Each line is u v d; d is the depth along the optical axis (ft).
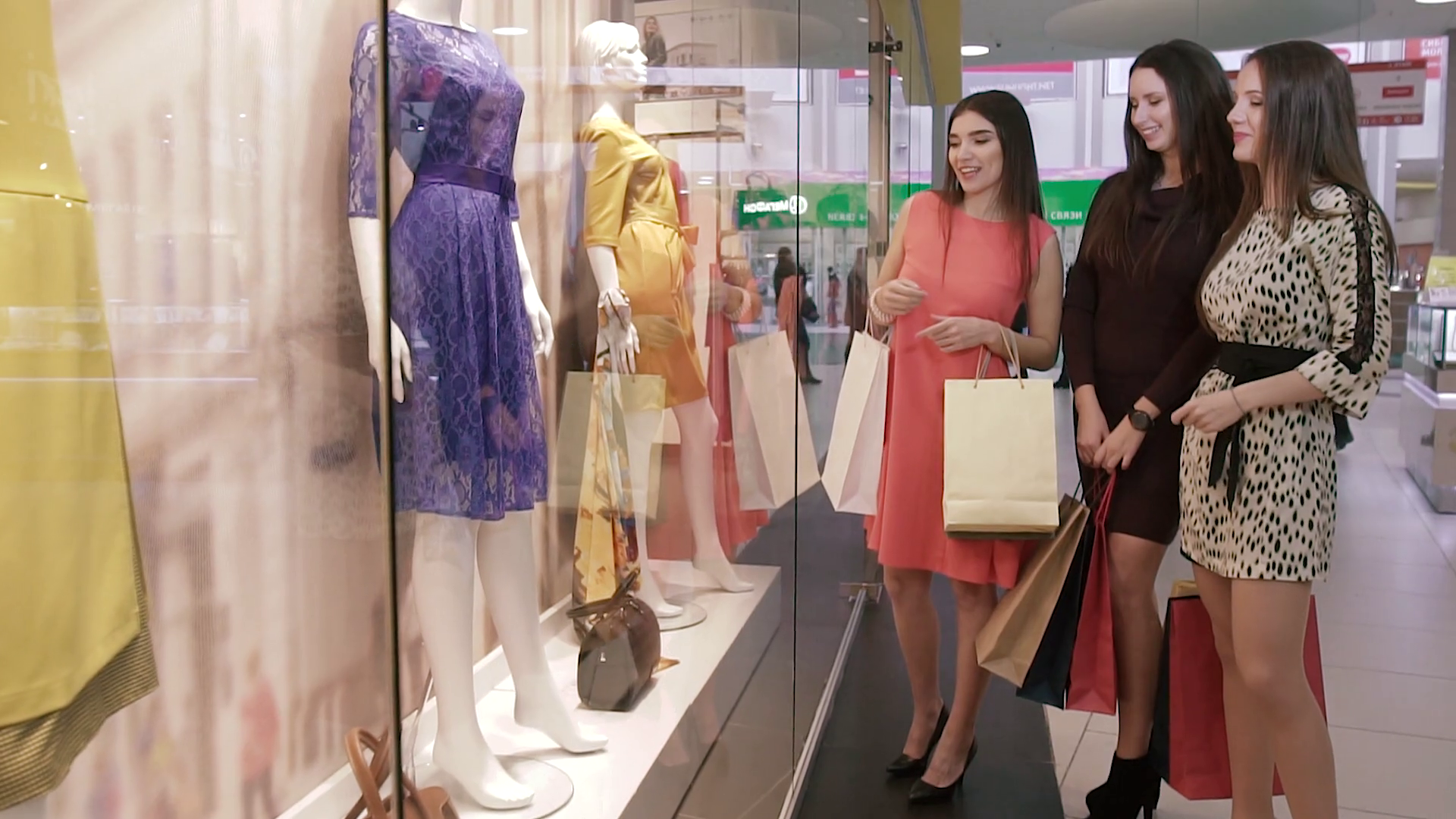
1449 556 9.84
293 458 3.11
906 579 7.51
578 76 5.17
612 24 5.39
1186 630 6.40
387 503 2.89
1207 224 6.52
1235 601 5.66
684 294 5.89
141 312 3.26
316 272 3.29
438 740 3.15
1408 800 7.18
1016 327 7.41
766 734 6.31
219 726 3.21
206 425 3.36
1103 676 6.65
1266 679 5.56
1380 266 5.25
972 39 9.37
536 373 4.58
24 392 2.58
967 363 7.05
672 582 5.51
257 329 3.32
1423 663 9.00
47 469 2.64
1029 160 7.06
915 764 7.74
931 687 7.76
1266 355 5.53
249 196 3.41
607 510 5.02
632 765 4.36
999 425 6.68
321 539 3.00
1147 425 6.53
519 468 4.26
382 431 2.99
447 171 3.80
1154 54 6.61
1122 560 6.70
